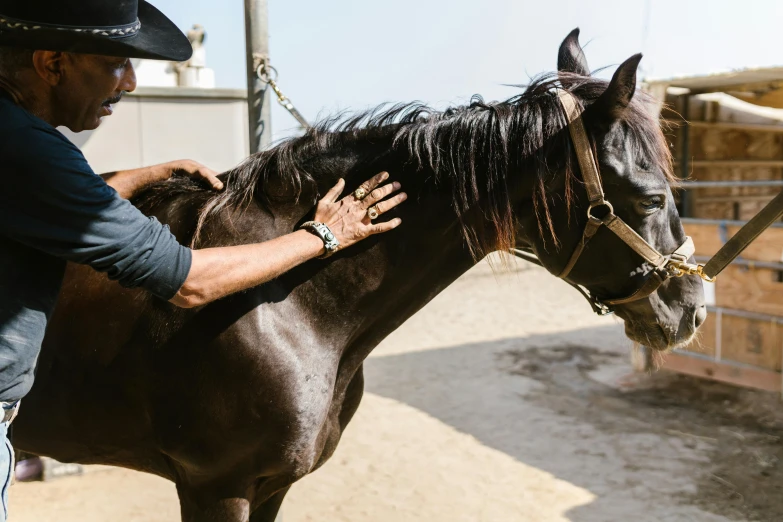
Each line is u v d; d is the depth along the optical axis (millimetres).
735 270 4223
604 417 4102
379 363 5312
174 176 1740
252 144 2322
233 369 1399
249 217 1494
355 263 1482
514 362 5285
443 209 1493
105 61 1151
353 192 1454
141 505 2957
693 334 1622
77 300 1532
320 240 1333
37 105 1159
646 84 4422
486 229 1519
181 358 1434
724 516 2920
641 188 1431
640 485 3221
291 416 1426
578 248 1498
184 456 1496
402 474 3357
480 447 3686
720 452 3572
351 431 3916
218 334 1402
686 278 1589
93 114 1210
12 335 1127
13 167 1037
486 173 1475
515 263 1868
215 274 1190
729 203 5340
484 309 7148
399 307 1596
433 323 6605
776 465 3400
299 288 1472
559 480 3285
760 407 4199
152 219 1168
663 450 3609
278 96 2164
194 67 4141
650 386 4652
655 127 1481
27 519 2797
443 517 2934
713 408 4219
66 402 1559
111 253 1102
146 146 3426
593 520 2904
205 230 1489
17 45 1069
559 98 1470
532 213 1510
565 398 4453
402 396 4527
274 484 1578
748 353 4211
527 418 4102
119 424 1550
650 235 1487
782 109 4789
